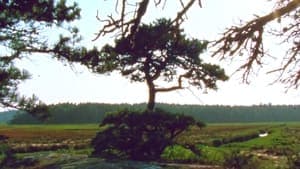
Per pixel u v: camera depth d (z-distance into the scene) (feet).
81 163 84.84
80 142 181.37
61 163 86.79
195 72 128.47
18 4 80.79
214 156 98.68
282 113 643.86
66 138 225.15
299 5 28.68
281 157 104.27
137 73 126.72
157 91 127.44
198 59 123.85
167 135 110.83
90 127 400.67
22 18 79.15
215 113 614.75
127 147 104.01
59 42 87.97
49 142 185.06
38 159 93.25
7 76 80.79
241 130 315.37
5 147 110.42
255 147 155.33
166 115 107.96
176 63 124.88
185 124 108.88
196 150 106.93
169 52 119.14
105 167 79.51
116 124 107.24
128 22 27.43
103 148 104.83
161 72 126.93
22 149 135.03
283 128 308.81
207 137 215.10
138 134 104.99
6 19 77.41
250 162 73.41
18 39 81.15
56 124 520.01
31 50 84.99
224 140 192.95
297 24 30.91
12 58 83.30
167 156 102.58
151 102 127.44
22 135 247.70
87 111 576.20
